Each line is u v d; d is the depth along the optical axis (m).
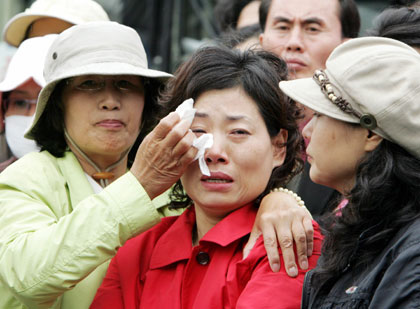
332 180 2.79
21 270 2.91
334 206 3.44
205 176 2.98
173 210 3.57
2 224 3.12
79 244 2.88
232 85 2.99
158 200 3.59
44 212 3.18
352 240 2.64
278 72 3.22
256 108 3.01
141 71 3.40
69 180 3.43
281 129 3.13
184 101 2.97
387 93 2.56
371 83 2.59
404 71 2.57
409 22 3.60
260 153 2.99
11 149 4.39
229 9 6.07
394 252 2.43
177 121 2.87
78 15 4.74
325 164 2.75
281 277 2.81
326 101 2.72
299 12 4.73
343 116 2.65
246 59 3.07
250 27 5.29
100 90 3.43
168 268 3.11
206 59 3.05
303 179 4.30
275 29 4.80
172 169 2.91
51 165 3.45
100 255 2.88
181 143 2.83
